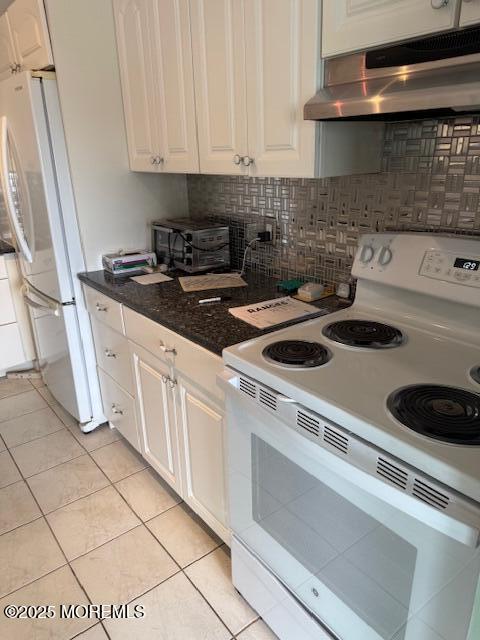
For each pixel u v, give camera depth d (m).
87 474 2.16
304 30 1.19
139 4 1.78
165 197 2.38
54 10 1.84
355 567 1.03
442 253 1.27
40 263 2.30
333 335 1.29
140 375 1.89
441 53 0.94
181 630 1.45
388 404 0.94
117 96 2.09
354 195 1.58
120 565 1.68
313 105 1.17
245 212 2.09
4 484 2.11
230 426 1.30
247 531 1.38
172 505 1.96
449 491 0.76
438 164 1.33
